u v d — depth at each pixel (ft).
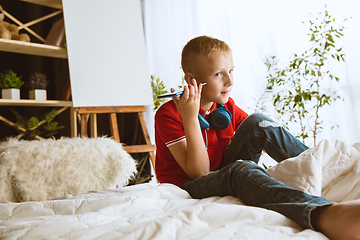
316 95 7.89
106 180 6.27
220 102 4.21
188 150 3.81
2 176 5.53
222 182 3.20
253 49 9.09
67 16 8.64
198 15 10.16
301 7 8.18
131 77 9.03
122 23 9.30
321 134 7.95
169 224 2.06
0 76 8.61
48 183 5.83
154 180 9.52
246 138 3.92
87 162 6.13
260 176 2.87
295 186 2.96
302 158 3.18
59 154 5.95
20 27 8.90
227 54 4.14
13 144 5.90
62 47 8.97
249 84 9.18
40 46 8.58
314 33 7.90
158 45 10.99
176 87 10.71
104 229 2.12
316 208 2.31
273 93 8.66
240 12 9.30
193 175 3.84
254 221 2.27
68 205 2.85
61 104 8.84
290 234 2.14
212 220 2.26
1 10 8.77
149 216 2.49
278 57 8.60
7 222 2.53
